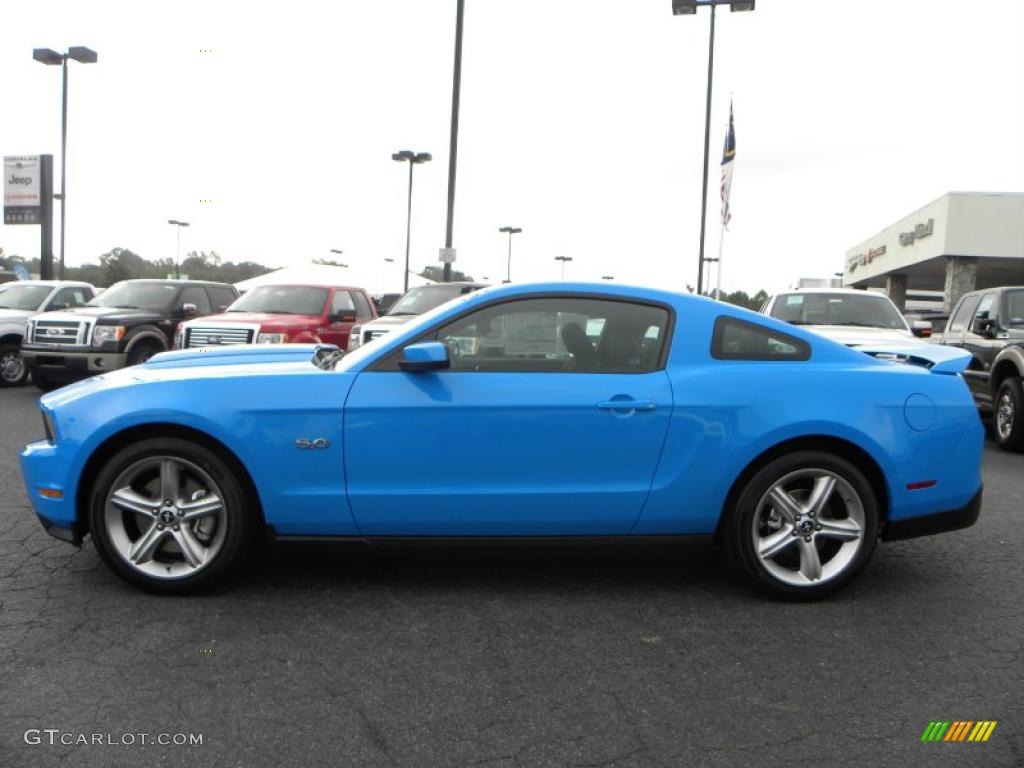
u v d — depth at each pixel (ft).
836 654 11.46
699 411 12.91
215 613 12.60
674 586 14.12
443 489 12.78
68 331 39.37
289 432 12.64
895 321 33.73
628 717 9.68
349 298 44.06
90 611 12.59
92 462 13.01
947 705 10.05
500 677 10.66
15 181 87.45
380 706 9.86
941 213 97.35
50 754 8.75
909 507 13.38
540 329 13.34
